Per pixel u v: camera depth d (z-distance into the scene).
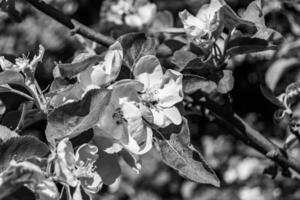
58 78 0.46
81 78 0.45
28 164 0.39
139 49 0.48
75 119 0.42
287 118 0.62
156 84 0.47
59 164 0.41
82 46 0.70
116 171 0.45
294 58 0.81
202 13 0.55
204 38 0.55
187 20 0.54
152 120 0.46
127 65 0.47
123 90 0.45
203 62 0.53
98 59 0.45
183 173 0.46
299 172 0.60
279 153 0.59
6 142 0.40
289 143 0.61
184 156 0.47
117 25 0.83
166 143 0.47
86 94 0.41
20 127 0.47
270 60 0.85
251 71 0.98
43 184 0.40
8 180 0.38
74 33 0.62
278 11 0.81
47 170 0.41
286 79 0.71
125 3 0.83
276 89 0.69
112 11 0.84
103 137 0.45
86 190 0.43
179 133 0.47
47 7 0.61
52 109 0.44
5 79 0.47
